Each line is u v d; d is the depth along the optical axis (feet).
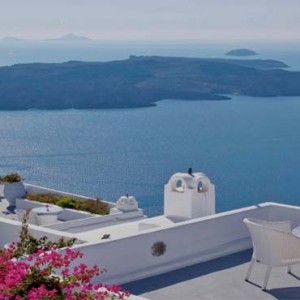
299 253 26.43
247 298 25.90
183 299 25.93
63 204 56.59
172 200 36.65
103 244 27.14
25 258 22.53
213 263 30.35
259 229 26.43
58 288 16.90
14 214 54.19
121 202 52.29
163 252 29.17
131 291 26.84
